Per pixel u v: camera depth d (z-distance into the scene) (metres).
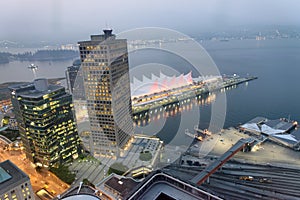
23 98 139.62
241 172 139.75
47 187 133.38
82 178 134.88
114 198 101.75
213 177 134.88
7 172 105.19
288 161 151.75
